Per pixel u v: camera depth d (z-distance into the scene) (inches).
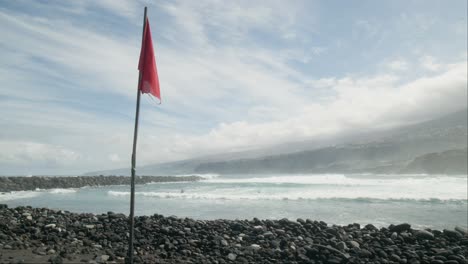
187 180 2630.4
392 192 1028.5
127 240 354.0
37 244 309.1
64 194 1232.2
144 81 239.3
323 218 603.5
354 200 871.7
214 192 1163.3
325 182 1576.0
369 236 382.9
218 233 390.3
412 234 385.4
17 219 431.8
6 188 1453.0
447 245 352.5
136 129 239.8
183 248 323.9
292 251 322.3
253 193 1087.0
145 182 2240.4
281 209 721.6
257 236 378.3
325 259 298.7
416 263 294.0
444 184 1288.1
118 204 851.4
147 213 677.9
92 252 295.3
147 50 242.4
